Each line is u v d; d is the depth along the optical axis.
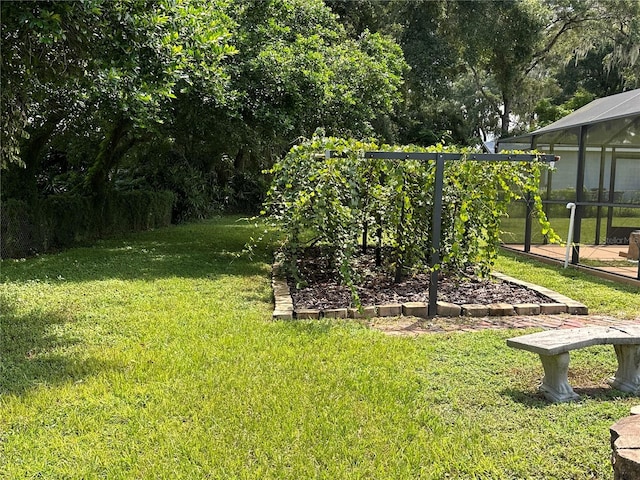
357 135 9.34
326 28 10.30
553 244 8.99
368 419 2.80
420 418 2.82
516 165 5.78
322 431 2.65
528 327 4.63
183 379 3.30
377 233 6.66
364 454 2.47
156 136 10.19
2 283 6.28
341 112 9.04
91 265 7.64
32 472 2.32
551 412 2.93
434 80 20.33
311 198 5.57
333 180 5.38
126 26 4.12
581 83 25.05
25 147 9.02
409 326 4.65
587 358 3.88
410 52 19.88
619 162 8.45
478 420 2.82
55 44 4.27
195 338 4.14
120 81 5.16
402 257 6.19
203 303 5.35
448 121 22.41
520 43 20.80
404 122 20.83
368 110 9.34
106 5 4.00
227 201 18.56
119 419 2.79
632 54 20.48
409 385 3.26
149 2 4.28
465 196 5.39
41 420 2.79
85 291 5.86
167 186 15.80
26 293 5.73
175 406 2.92
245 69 8.12
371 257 8.04
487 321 4.86
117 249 9.61
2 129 4.87
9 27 3.82
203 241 11.04
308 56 8.34
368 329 4.45
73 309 5.05
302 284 6.01
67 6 3.68
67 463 2.39
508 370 3.56
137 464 2.37
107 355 3.73
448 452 2.48
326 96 8.37
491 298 5.57
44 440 2.59
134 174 15.78
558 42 23.14
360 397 3.07
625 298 5.85
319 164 5.46
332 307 5.22
